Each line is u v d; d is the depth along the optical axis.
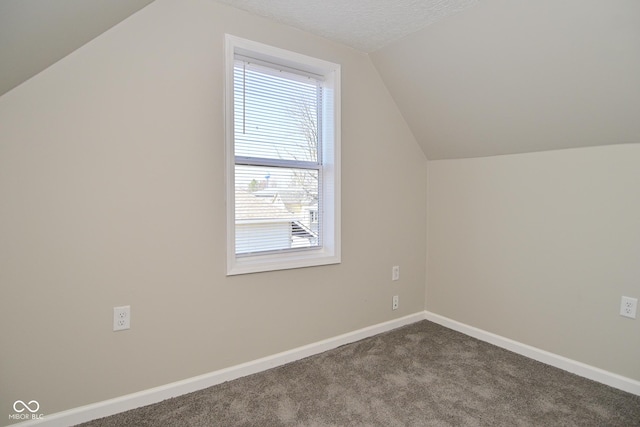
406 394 1.88
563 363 2.15
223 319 2.00
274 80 2.23
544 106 2.01
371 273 2.67
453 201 2.80
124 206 1.70
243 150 2.12
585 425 1.61
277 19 2.05
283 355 2.22
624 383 1.91
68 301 1.59
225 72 1.93
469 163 2.67
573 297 2.12
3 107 1.44
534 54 1.84
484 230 2.59
